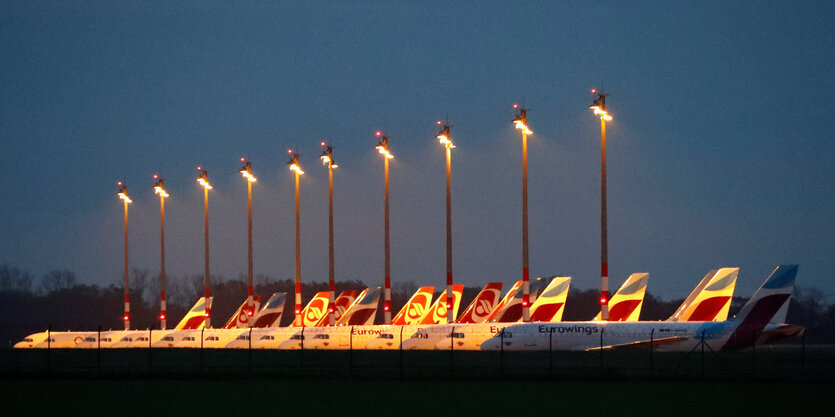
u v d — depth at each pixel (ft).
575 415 183.52
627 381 240.94
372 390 225.76
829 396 209.36
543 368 264.93
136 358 325.42
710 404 197.16
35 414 192.24
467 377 248.11
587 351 319.88
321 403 202.69
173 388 234.58
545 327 332.60
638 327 326.65
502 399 206.59
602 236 319.68
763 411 187.73
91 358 329.52
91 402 209.46
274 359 310.65
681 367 273.54
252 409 195.42
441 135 352.49
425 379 248.93
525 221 336.08
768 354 316.40
